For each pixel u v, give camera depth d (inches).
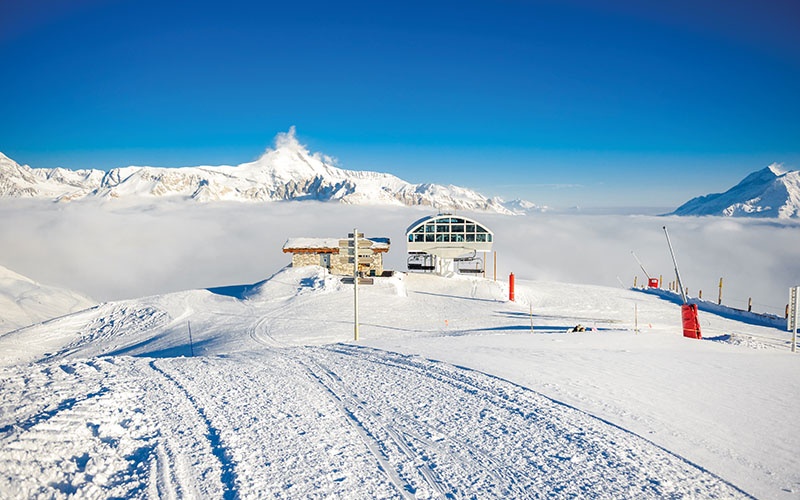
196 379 486.6
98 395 386.0
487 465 289.0
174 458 287.9
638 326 1411.2
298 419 364.5
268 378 498.6
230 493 248.1
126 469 275.1
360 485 261.4
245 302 1808.6
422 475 275.4
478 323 1432.1
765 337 1275.8
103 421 332.5
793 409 402.9
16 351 1396.4
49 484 247.0
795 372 556.1
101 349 1369.3
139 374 501.4
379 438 329.7
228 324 1477.6
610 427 350.9
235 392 438.3
